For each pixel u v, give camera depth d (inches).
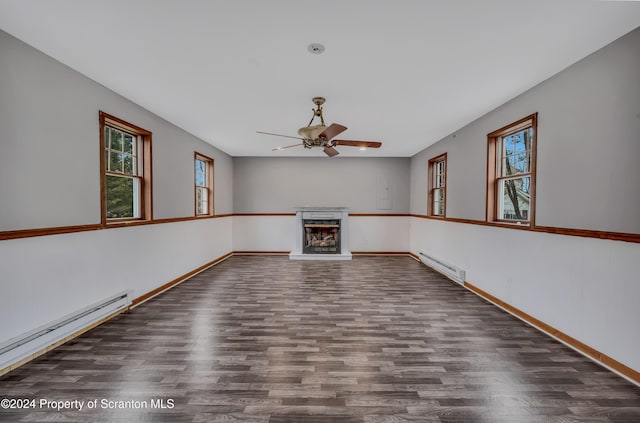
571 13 75.9
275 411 70.7
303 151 270.1
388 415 69.6
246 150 264.8
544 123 116.6
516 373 86.7
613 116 88.9
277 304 146.5
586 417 69.1
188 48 94.6
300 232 278.2
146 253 152.7
